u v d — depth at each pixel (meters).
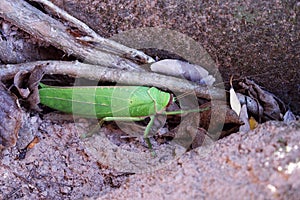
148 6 0.47
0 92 0.46
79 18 0.48
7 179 0.47
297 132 0.43
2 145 0.46
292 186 0.41
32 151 0.47
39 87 0.48
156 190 0.43
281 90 0.49
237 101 0.48
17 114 0.46
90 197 0.45
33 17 0.48
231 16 0.47
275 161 0.42
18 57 0.49
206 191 0.42
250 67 0.48
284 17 0.46
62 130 0.48
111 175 0.47
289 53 0.47
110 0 0.47
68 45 0.48
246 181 0.42
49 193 0.47
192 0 0.46
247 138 0.43
